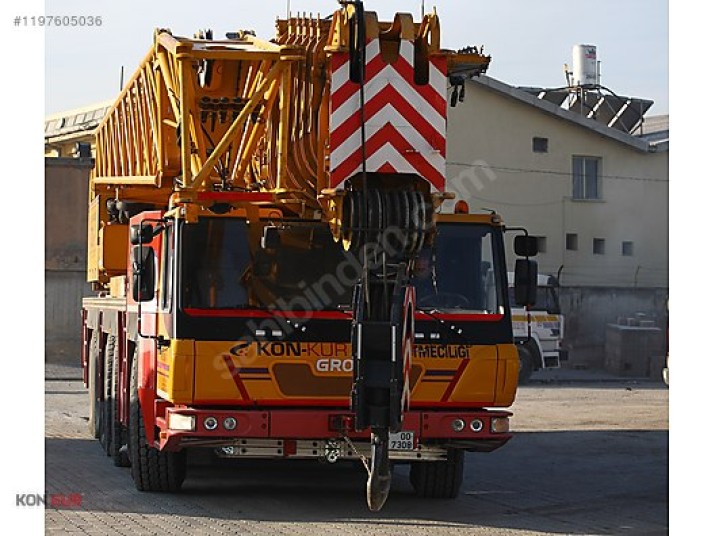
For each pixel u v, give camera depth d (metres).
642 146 37.22
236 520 9.45
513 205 36.09
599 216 37.03
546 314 28.22
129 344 11.87
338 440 9.57
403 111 8.79
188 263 9.55
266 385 9.51
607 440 16.22
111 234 13.74
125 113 13.81
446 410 9.79
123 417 12.11
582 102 38.50
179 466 10.83
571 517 9.92
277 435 9.44
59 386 27.06
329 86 9.30
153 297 10.20
